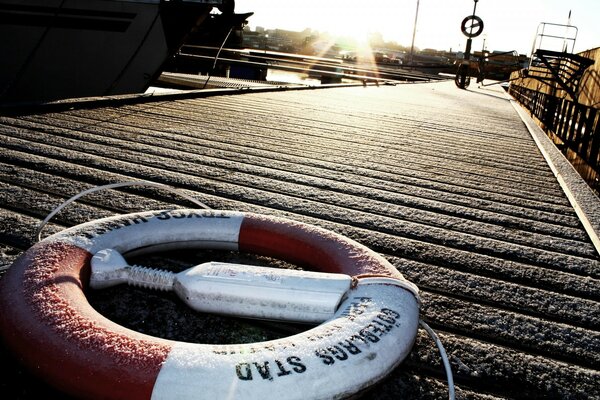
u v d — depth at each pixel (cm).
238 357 100
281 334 133
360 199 274
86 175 263
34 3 629
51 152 301
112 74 699
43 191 229
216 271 132
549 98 981
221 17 797
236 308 128
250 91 859
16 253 165
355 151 420
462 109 984
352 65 2777
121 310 138
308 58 2938
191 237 164
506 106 1237
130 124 426
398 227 234
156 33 688
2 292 116
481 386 123
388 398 115
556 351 142
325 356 103
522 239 235
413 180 335
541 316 162
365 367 104
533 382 126
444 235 230
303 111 672
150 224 161
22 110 420
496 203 296
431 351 135
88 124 404
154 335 128
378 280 134
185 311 140
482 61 2322
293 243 161
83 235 146
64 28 652
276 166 331
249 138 425
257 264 173
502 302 169
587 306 171
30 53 655
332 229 222
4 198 213
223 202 242
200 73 1909
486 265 199
